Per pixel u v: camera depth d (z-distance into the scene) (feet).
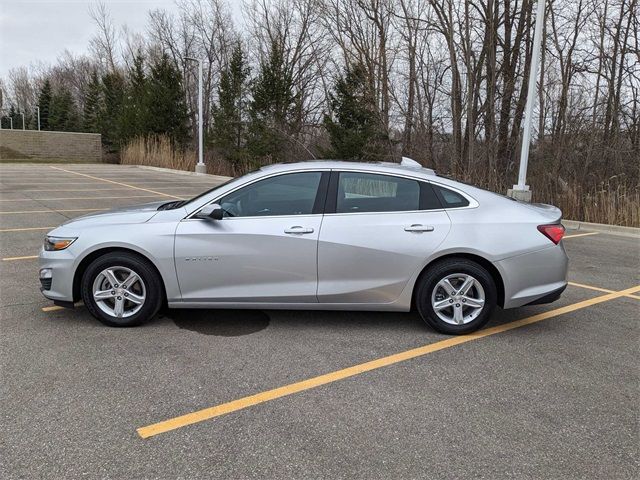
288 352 13.64
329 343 14.30
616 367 13.08
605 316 17.11
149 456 9.09
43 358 12.91
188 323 15.58
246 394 11.36
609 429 10.21
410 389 11.73
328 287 14.60
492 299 14.70
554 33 57.21
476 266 14.55
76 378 11.89
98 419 10.22
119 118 131.95
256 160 94.43
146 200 45.09
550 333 15.40
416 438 9.80
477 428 10.17
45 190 51.57
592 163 50.98
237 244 14.44
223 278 14.62
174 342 14.12
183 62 146.82
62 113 205.26
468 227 14.49
